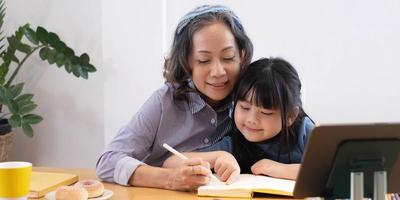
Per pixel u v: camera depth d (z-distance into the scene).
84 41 2.50
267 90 1.29
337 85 2.33
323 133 0.81
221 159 1.27
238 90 1.35
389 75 2.28
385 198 0.84
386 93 2.29
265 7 2.36
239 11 2.38
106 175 1.34
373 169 0.83
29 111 2.37
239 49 1.40
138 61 2.45
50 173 1.35
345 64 2.31
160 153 1.49
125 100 2.48
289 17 2.34
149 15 2.43
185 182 1.19
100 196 1.13
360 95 2.31
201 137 1.50
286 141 1.38
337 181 0.85
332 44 2.31
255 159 1.45
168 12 2.44
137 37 2.44
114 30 2.46
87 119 2.54
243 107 1.34
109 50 2.47
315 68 2.34
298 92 1.36
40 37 2.36
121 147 1.40
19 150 2.63
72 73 2.46
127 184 1.29
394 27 2.25
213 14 1.37
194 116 1.47
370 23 2.27
